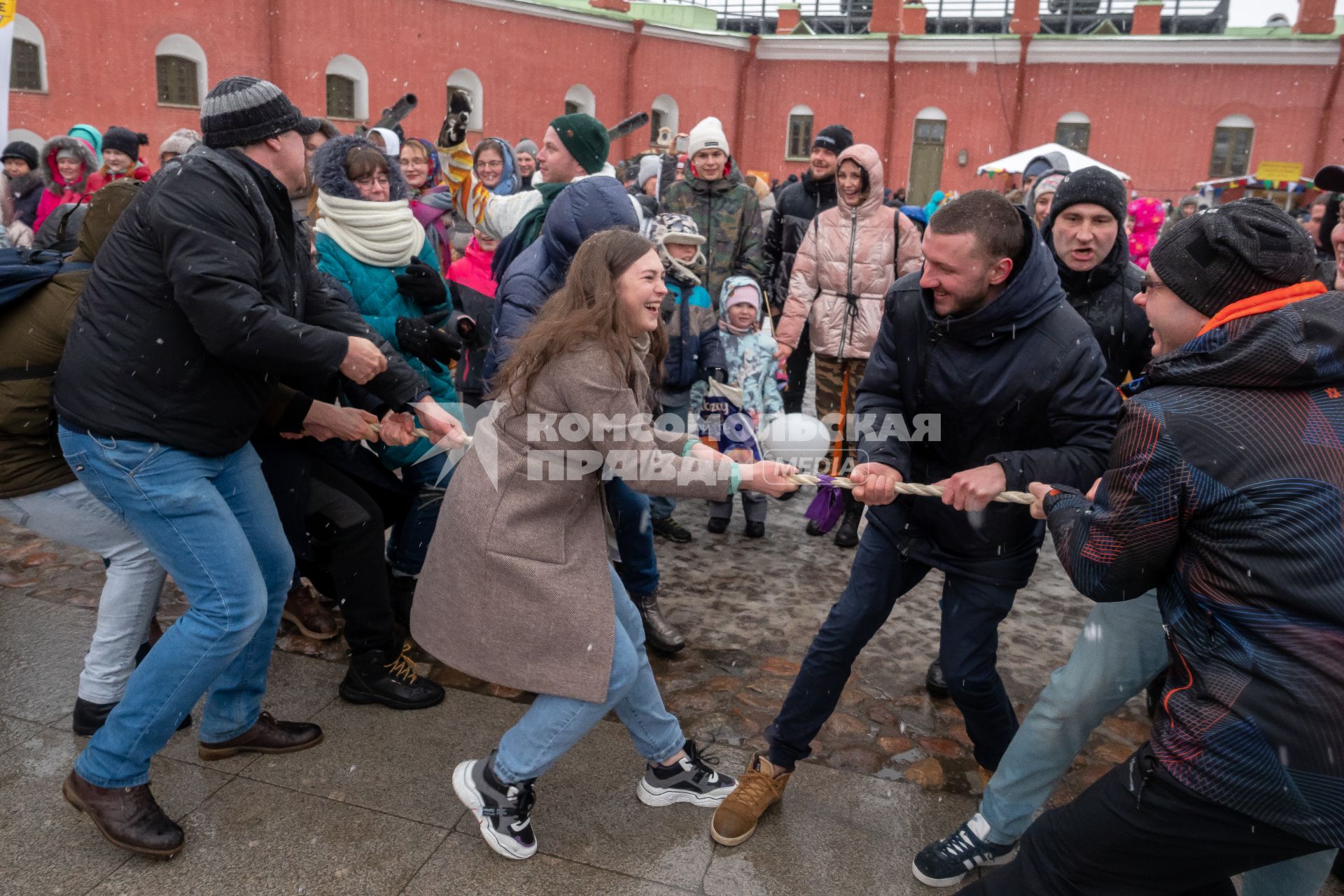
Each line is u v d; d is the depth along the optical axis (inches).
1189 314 66.9
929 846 96.5
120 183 103.2
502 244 156.0
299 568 136.0
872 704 131.8
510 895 92.0
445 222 217.6
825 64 1088.2
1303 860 79.8
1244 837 62.6
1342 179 119.3
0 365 95.6
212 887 91.7
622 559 142.0
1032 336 91.7
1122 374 121.6
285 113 91.9
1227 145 1022.4
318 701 125.3
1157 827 64.3
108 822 93.6
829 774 114.0
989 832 94.0
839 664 100.7
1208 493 61.6
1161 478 63.1
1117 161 1049.5
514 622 89.8
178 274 84.4
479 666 91.6
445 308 142.6
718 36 1064.8
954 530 97.4
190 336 88.7
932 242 89.4
